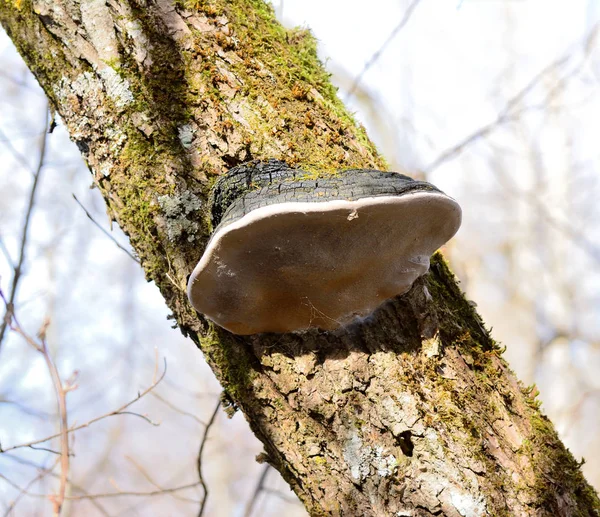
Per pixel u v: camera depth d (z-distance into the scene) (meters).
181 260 1.14
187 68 1.16
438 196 1.08
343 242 1.08
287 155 1.14
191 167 1.14
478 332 1.15
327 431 1.11
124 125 1.15
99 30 1.17
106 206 1.19
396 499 1.09
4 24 1.20
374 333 1.12
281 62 1.18
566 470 1.12
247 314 1.12
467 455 1.09
